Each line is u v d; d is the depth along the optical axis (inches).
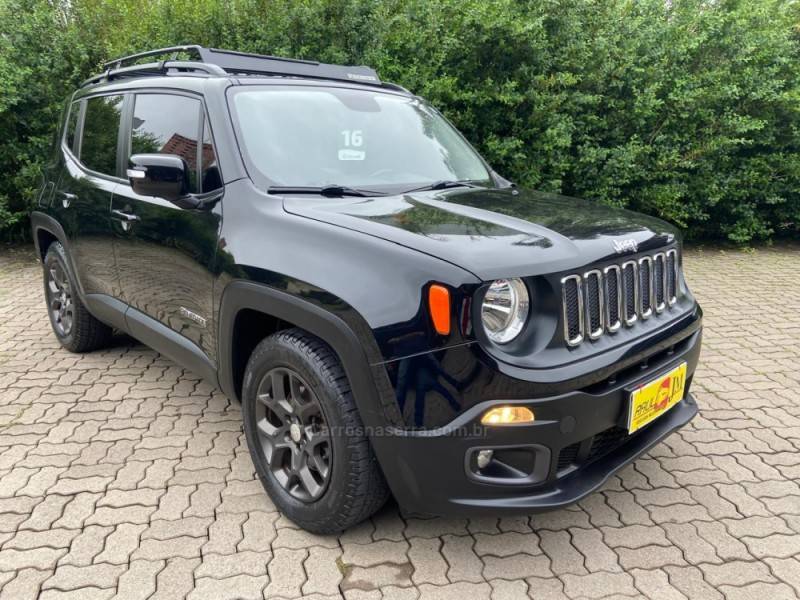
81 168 156.3
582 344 88.7
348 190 110.4
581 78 272.7
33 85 268.7
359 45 252.5
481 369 79.9
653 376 96.3
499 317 82.7
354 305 84.6
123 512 106.7
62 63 272.5
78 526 103.0
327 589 90.5
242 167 108.8
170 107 127.6
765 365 175.8
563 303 85.5
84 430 134.4
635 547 100.6
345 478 90.7
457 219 96.6
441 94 256.7
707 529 105.1
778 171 319.3
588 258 89.0
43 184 175.3
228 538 100.7
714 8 303.0
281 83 127.6
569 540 102.0
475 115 269.0
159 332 128.3
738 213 324.5
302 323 91.3
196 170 116.5
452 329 79.4
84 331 168.4
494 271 80.8
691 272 282.8
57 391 152.9
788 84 309.9
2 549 97.3
